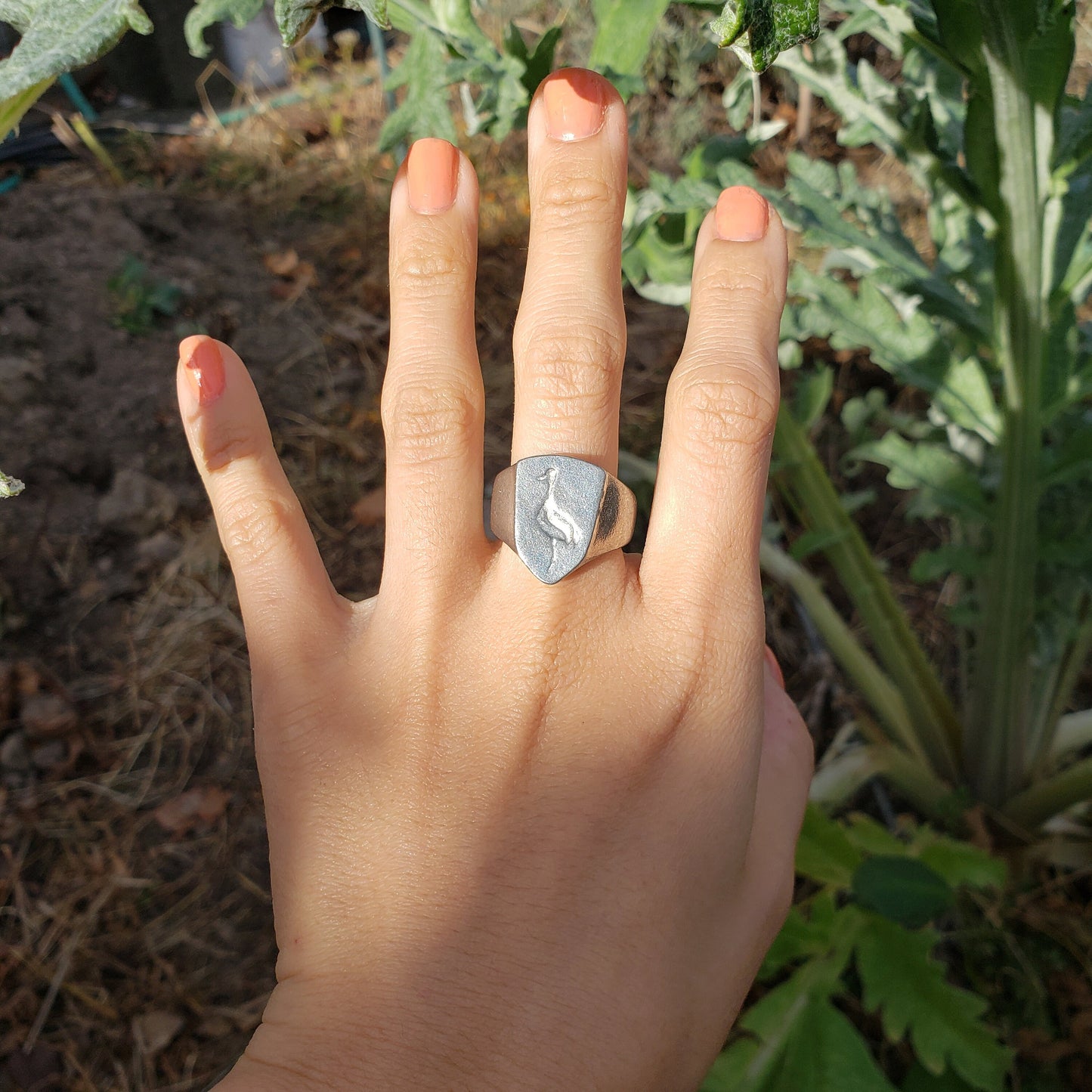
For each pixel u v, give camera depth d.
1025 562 0.29
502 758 0.17
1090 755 0.40
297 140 0.64
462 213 0.19
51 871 0.37
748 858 0.19
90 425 0.47
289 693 0.18
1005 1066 0.29
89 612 0.44
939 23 0.20
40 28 0.15
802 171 0.30
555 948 0.16
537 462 0.18
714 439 0.18
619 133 0.18
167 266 0.55
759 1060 0.29
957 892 0.35
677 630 0.18
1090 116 0.22
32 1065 0.33
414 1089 0.15
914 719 0.38
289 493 0.19
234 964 0.36
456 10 0.21
